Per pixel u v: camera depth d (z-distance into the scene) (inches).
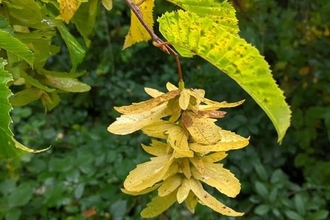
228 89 50.4
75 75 14.0
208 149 10.0
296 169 52.4
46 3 14.0
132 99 60.3
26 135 51.1
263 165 48.9
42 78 13.7
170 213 41.9
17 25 12.3
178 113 10.4
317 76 47.1
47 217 42.5
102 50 64.1
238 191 10.3
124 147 49.2
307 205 42.1
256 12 47.3
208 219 41.0
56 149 51.5
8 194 41.7
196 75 53.2
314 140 50.0
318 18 47.1
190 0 11.8
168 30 10.1
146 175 10.1
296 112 47.9
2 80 8.2
